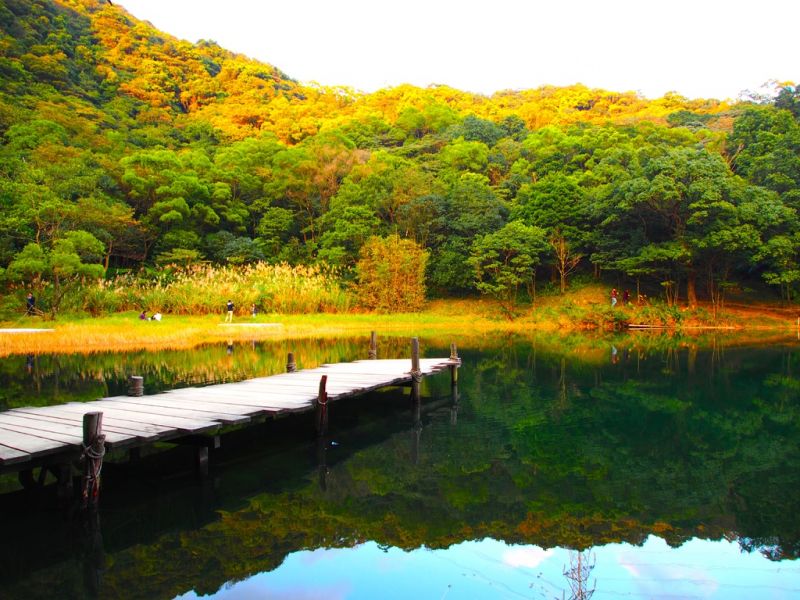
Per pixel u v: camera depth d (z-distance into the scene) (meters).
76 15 78.50
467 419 9.53
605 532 5.02
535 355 18.19
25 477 6.12
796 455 7.43
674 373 14.31
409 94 72.50
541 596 3.88
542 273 35.75
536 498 5.89
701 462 7.10
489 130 51.12
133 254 35.53
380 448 7.79
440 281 33.69
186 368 14.23
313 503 5.77
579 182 35.53
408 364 12.38
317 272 33.09
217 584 4.14
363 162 42.44
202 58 83.69
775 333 26.02
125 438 5.65
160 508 5.64
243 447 7.85
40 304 23.97
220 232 37.19
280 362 15.34
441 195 36.38
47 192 24.98
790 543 4.79
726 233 27.12
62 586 4.12
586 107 74.19
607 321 28.66
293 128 61.72
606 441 8.11
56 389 11.27
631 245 30.86
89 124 43.78
